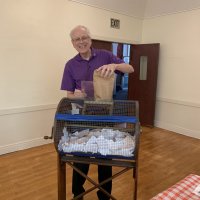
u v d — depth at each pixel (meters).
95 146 1.22
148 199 2.28
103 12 4.22
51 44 3.55
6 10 3.03
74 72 1.85
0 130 3.23
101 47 4.43
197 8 4.04
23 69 3.32
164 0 4.39
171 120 4.70
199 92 4.20
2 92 3.17
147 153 3.46
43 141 3.70
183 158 3.30
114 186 2.49
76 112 1.38
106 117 1.25
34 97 3.50
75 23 3.81
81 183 1.92
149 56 4.76
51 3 3.45
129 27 4.77
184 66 4.37
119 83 6.56
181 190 1.10
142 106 5.00
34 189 2.39
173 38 4.50
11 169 2.82
